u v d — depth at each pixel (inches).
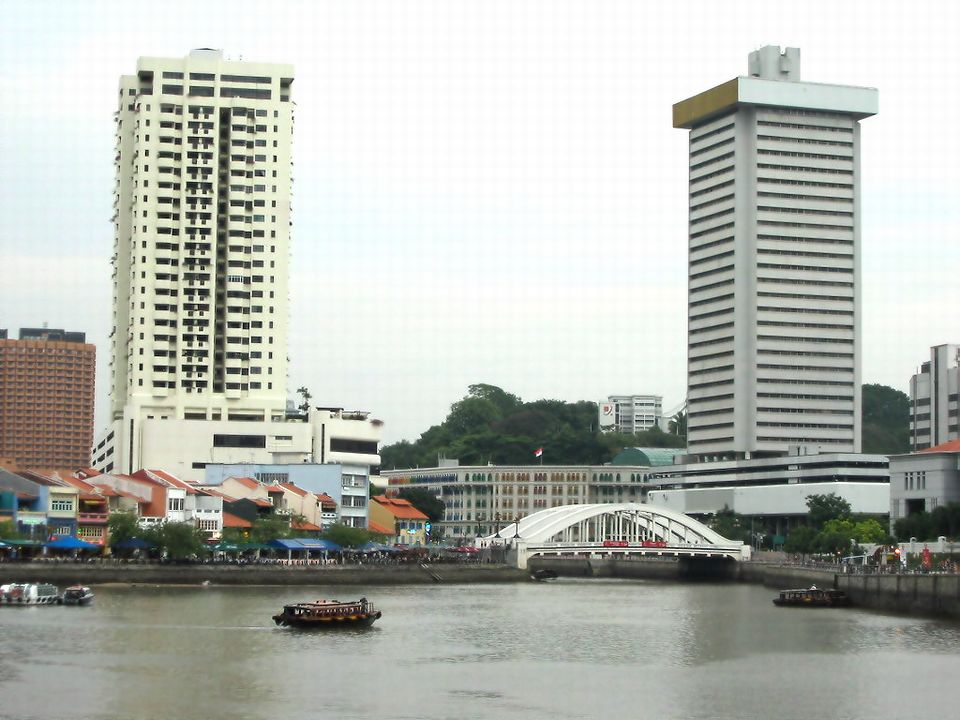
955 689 5172.2
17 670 5285.4
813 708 4808.1
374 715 4601.4
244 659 5664.4
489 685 5172.2
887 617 7805.1
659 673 5511.8
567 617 7726.4
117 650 5816.9
